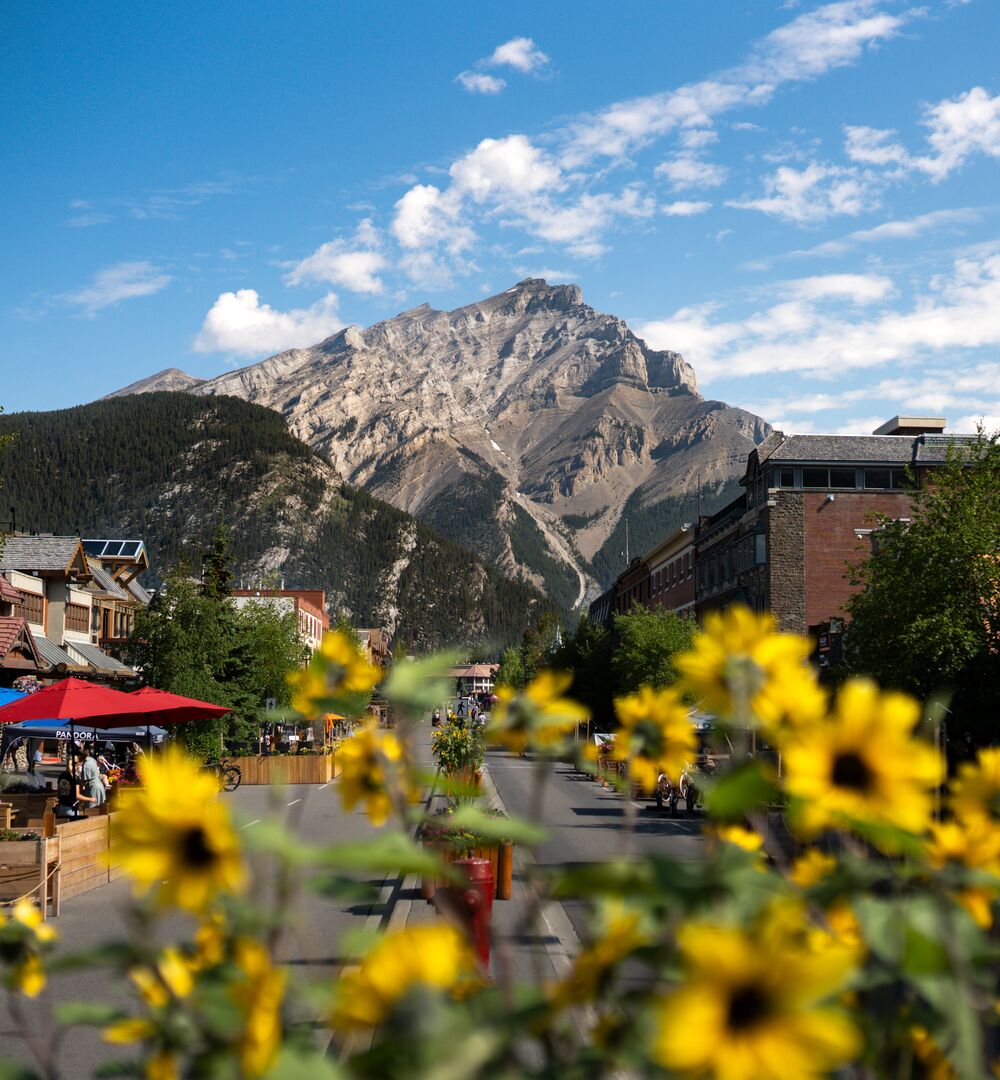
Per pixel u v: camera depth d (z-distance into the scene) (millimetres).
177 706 22797
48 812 19125
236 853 1557
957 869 1883
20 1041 9391
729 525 63375
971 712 25422
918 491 30625
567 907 14297
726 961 1187
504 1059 1418
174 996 1737
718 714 1776
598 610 126750
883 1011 1764
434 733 15023
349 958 1706
